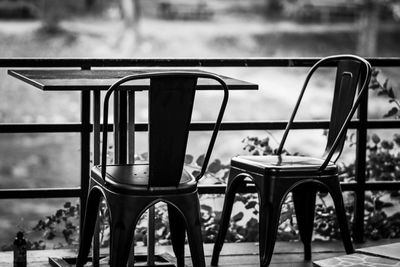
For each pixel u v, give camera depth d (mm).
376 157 5875
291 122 4727
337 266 4441
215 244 4613
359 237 5199
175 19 41312
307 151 18359
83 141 4766
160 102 3785
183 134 3842
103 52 35719
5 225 16312
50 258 4605
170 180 3881
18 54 33969
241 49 37031
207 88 4129
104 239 5590
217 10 42188
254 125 5039
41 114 23812
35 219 17062
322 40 38531
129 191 3836
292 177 4258
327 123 5090
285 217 5422
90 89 3969
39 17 37906
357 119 5148
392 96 5773
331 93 28250
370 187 5184
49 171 20656
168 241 5430
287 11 41656
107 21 38469
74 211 5402
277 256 4828
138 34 37344
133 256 4363
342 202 4367
